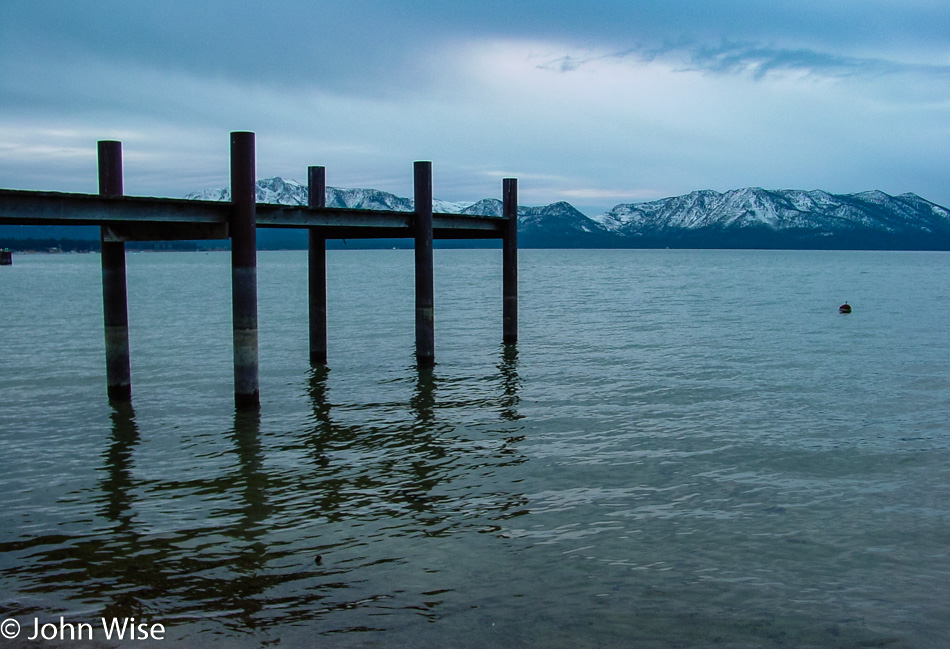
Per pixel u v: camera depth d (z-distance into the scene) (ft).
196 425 45.06
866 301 145.18
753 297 159.33
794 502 32.07
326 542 27.84
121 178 44.93
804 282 236.43
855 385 56.95
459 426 44.98
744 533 28.73
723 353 73.26
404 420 46.50
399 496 32.86
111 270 49.52
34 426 44.75
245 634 21.50
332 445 40.96
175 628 21.83
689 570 25.57
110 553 26.86
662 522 29.78
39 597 23.66
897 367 64.90
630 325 99.60
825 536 28.45
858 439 41.86
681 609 22.94
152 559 26.37
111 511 31.01
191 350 74.90
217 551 27.07
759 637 21.44
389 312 119.55
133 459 38.37
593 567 25.76
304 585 24.44
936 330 92.84
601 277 284.20
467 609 22.90
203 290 190.70
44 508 31.35
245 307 45.21
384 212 56.39
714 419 46.47
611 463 37.52
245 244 43.86
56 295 173.17
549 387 56.49
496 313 118.52
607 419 46.55
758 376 60.70
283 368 64.64
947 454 39.04
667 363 67.21
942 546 27.61
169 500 32.40
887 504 31.86
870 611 22.94
